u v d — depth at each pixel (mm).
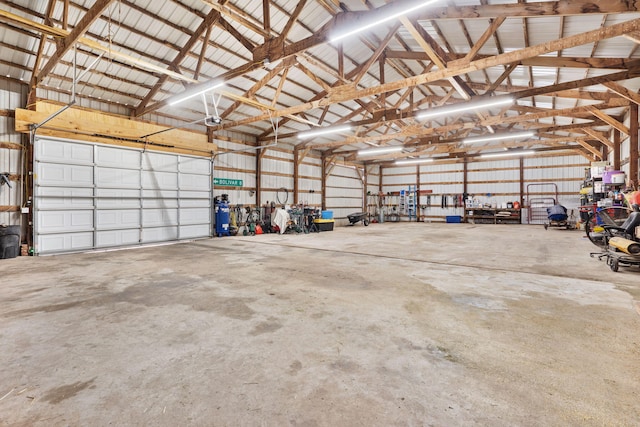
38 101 6000
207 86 5676
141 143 7480
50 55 5668
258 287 3521
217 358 1903
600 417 1354
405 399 1489
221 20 5605
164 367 1799
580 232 10227
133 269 4516
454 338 2180
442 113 7148
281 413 1389
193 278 3951
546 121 10789
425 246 6957
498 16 4164
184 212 8438
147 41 5949
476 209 15023
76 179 6398
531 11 3926
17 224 5887
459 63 4957
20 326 2400
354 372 1734
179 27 5840
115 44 5777
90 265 4832
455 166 15969
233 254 5902
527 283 3662
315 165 13617
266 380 1657
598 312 2676
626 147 8781
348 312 2705
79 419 1359
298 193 12594
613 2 3449
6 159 5777
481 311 2721
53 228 6059
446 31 6082
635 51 5352
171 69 6586
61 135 6172
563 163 13438
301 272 4293
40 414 1393
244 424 1320
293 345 2074
